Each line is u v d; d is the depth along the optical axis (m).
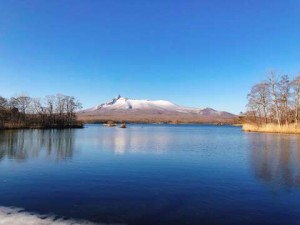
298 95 76.56
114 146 42.72
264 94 85.44
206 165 25.88
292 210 13.83
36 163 26.59
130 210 13.65
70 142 48.44
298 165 25.77
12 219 12.22
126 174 21.80
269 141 50.34
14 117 95.56
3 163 26.52
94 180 19.75
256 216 13.01
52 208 13.78
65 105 121.56
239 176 21.16
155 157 31.02
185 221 12.37
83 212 13.28
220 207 14.20
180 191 17.08
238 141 51.47
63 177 20.62
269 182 19.28
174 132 94.44
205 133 86.88
